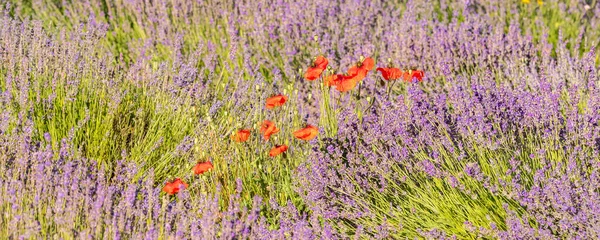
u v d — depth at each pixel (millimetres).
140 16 5348
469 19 5176
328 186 4008
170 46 5152
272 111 4387
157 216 3754
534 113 4012
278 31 5219
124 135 4238
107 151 4164
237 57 5082
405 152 3979
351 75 4117
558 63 4797
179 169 4180
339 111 4289
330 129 4246
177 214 3789
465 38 5000
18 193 3668
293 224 3881
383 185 3932
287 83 4883
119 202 3791
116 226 3660
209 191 4031
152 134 4262
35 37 4605
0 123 4008
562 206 3645
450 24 5102
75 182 3689
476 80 4469
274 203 3906
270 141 4207
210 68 4789
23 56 4469
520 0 5699
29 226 3559
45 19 5430
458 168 3980
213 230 3689
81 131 4195
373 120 4152
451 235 3840
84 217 3730
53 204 3717
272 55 5074
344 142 4078
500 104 4105
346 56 4914
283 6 5293
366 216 3928
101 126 4223
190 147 4242
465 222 3717
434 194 3912
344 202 3936
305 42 5121
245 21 5234
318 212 3885
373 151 4035
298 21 5113
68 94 4250
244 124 4328
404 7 5648
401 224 3824
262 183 4082
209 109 4449
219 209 3934
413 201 3939
